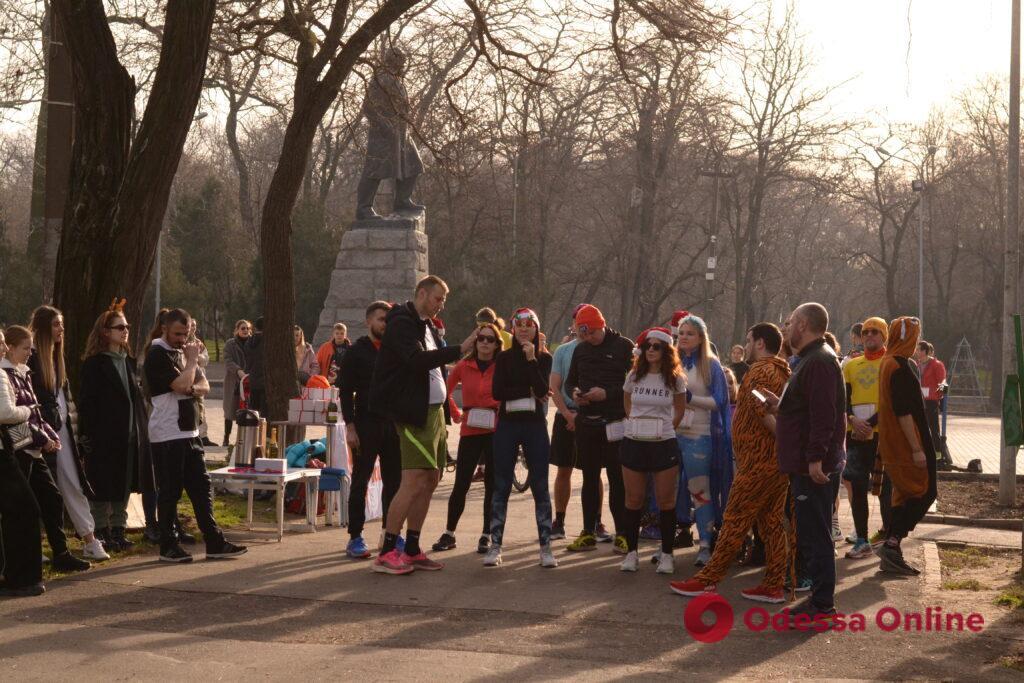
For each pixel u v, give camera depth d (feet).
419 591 24.50
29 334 24.88
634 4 44.09
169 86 32.17
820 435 21.70
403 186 76.64
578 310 29.99
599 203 153.69
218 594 23.86
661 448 26.53
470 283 136.46
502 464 27.84
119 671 17.90
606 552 30.07
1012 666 19.04
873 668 18.90
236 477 30.99
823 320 22.30
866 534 30.50
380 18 40.50
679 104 131.64
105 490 27.84
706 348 28.63
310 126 40.98
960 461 66.59
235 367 52.70
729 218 168.76
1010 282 45.24
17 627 20.66
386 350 25.89
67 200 32.89
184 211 151.74
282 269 41.45
